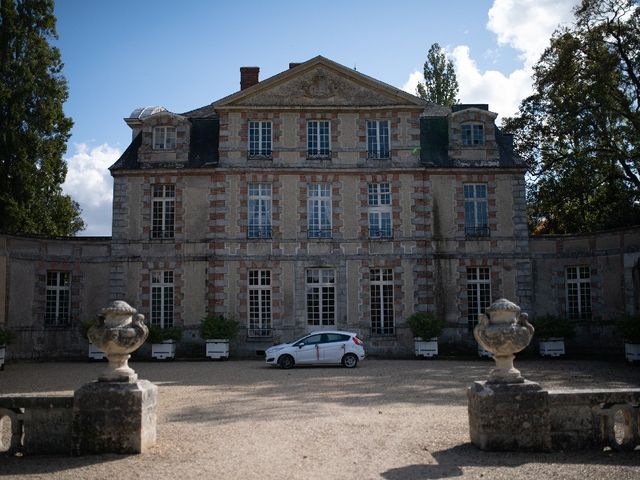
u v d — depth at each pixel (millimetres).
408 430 10172
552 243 29688
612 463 8078
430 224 29078
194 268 28531
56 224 35406
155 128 29516
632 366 22703
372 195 29406
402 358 27453
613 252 28047
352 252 28734
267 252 28531
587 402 8812
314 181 29109
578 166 32938
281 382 17438
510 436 8633
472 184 29625
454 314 28547
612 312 28000
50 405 8844
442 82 46781
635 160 32312
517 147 37156
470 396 9164
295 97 29438
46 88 31828
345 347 22328
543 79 31438
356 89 29656
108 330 8898
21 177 30469
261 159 29062
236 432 10203
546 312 29219
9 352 26375
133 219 28781
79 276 28750
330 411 12242
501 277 28984
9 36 30828
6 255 26562
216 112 29531
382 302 28594
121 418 8719
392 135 29469
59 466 8102
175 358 27094
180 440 9609
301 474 7645
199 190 28984
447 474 7570
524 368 21891
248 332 28031
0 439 9305
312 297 28562
